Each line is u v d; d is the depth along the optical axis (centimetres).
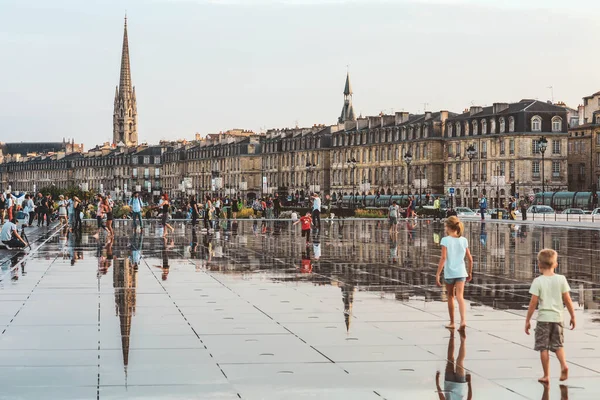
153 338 1559
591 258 3469
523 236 5325
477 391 1188
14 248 3844
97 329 1650
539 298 1254
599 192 12088
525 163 13000
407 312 1878
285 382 1234
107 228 5012
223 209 9294
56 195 17000
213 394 1168
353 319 1780
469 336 1588
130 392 1177
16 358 1384
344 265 3044
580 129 13662
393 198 13912
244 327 1681
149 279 2539
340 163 16825
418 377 1266
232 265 3031
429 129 14388
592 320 1778
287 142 18625
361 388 1202
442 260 1686
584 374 1286
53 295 2150
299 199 15512
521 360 1382
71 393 1169
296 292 2227
